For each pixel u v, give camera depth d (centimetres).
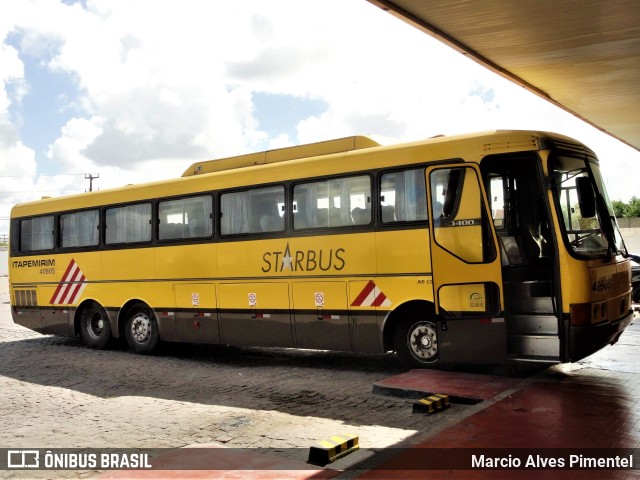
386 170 991
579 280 841
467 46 1141
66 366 1196
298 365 1149
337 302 1030
